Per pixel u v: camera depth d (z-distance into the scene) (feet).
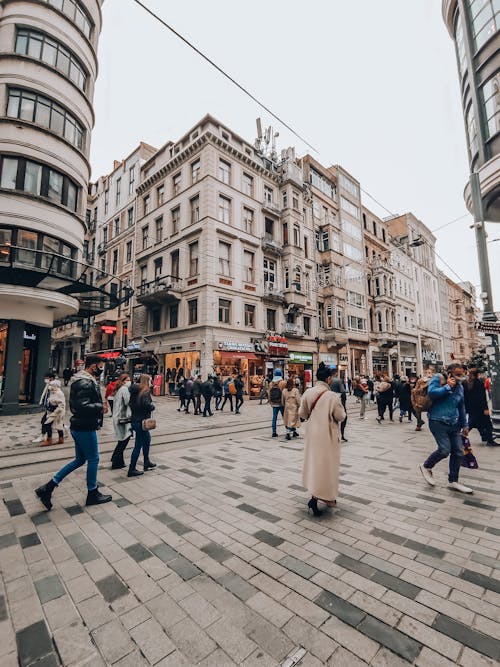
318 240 95.35
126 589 8.09
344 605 7.36
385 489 14.78
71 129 47.93
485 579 8.23
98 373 14.40
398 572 8.57
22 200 41.37
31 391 46.73
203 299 65.87
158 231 82.28
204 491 14.74
